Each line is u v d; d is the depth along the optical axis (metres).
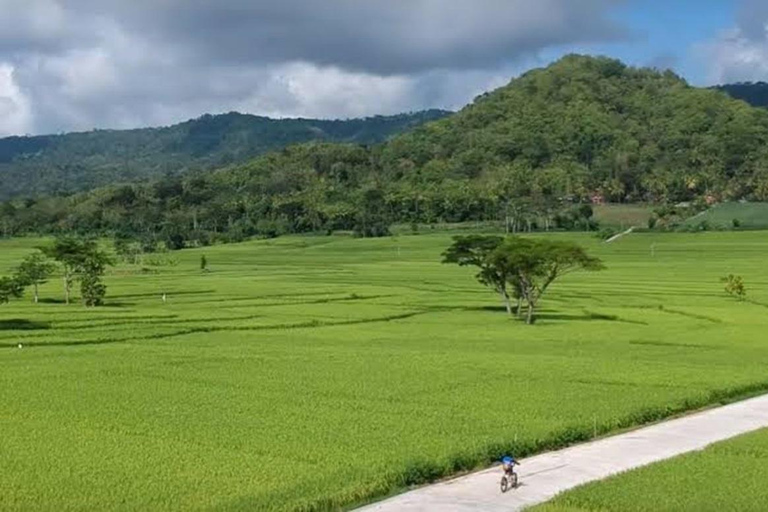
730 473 37.00
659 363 67.00
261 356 70.25
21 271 119.38
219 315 98.44
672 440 44.25
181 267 182.75
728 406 52.78
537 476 37.72
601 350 75.06
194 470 37.59
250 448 41.25
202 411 49.41
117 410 49.59
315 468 37.84
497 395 53.97
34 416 48.22
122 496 34.16
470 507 33.59
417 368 64.31
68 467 38.06
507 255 97.81
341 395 54.25
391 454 39.66
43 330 85.38
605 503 33.03
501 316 101.94
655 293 122.62
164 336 84.31
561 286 132.38
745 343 78.94
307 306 109.38
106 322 91.31
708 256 183.88
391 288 133.00
